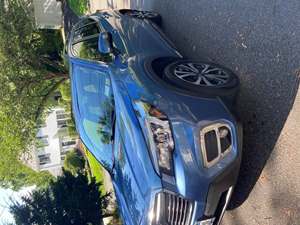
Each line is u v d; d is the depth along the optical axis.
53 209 8.27
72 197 8.31
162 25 7.45
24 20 12.10
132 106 4.44
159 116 4.16
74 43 6.40
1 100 11.47
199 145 3.99
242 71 5.05
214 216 4.35
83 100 5.71
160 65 5.00
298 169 4.03
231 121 4.07
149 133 4.18
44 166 24.92
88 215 8.37
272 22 4.59
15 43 11.70
